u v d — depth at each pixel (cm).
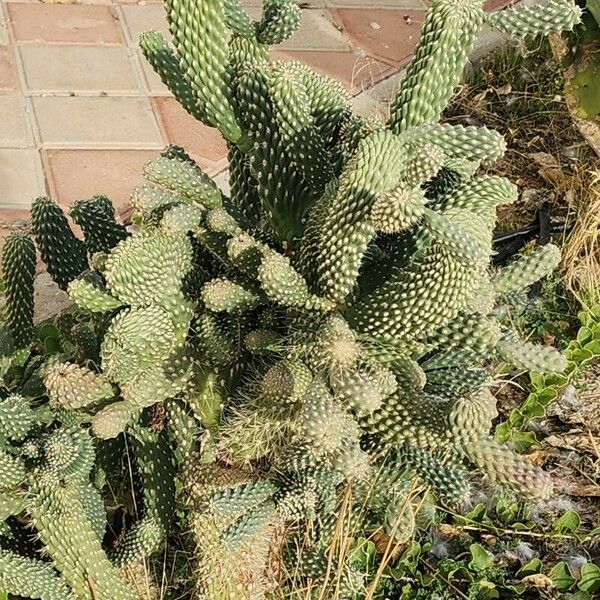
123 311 126
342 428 110
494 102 293
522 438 195
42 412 139
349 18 353
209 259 144
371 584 151
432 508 173
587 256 226
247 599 138
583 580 168
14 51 315
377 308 121
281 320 136
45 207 152
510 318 213
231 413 133
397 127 129
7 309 163
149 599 148
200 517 134
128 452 156
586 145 267
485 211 132
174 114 295
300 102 125
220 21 126
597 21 218
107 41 327
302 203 137
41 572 138
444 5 122
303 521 145
